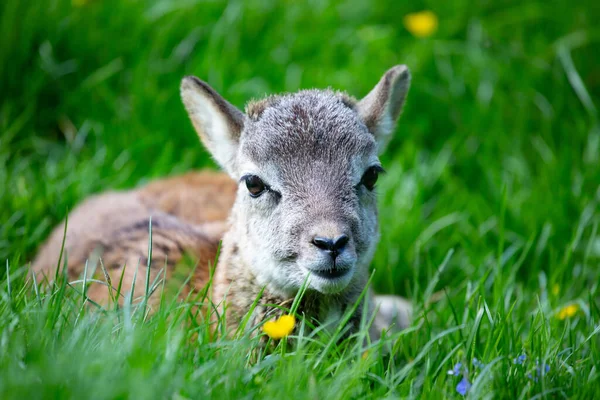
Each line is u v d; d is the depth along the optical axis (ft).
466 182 39.78
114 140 38.29
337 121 25.36
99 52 40.73
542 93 43.14
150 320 22.22
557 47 43.62
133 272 27.07
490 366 21.21
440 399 21.09
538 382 21.61
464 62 43.14
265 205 24.85
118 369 18.66
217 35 41.68
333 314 25.46
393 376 21.89
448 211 36.99
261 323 23.24
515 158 39.55
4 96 39.09
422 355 22.53
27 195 32.94
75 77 40.40
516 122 41.63
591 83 43.78
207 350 21.74
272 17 43.27
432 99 42.19
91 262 28.12
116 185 36.29
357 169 25.08
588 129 41.37
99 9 41.39
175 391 18.29
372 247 26.05
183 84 28.60
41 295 23.41
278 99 26.68
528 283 32.65
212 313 25.08
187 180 35.04
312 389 19.47
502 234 29.86
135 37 41.32
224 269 26.18
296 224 23.94
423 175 38.34
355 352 23.80
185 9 42.42
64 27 40.32
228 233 27.02
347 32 43.21
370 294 26.58
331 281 23.54
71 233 30.37
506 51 44.27
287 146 24.85
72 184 35.06
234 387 19.61
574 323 27.66
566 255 31.22
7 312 21.59
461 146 40.63
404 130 41.37
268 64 41.47
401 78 28.58
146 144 38.01
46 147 38.04
